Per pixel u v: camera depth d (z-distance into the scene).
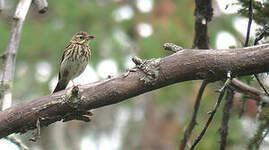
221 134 8.17
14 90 18.25
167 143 20.34
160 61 6.91
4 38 18.06
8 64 7.57
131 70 6.95
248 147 7.19
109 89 6.90
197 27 8.42
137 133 20.19
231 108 8.73
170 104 19.19
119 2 21.67
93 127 19.66
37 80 18.67
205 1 8.20
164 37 19.23
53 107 6.91
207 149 11.13
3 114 6.98
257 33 7.50
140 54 19.02
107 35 19.61
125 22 20.45
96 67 18.62
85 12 19.78
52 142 18.62
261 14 7.70
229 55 6.68
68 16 19.72
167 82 6.94
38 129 6.90
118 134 19.84
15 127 7.01
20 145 7.21
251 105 10.20
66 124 19.27
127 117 20.08
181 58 6.85
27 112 6.93
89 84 6.95
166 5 21.27
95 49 18.92
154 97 20.12
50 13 20.48
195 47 8.74
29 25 19.75
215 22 17.80
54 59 18.81
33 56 18.92
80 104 6.89
